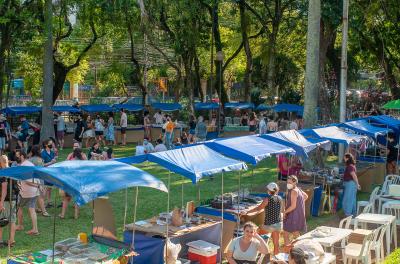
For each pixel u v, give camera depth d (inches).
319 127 642.2
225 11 1585.9
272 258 358.3
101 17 1258.0
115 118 1343.5
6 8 893.2
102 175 292.2
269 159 981.8
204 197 623.2
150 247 358.9
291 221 421.1
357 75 1806.1
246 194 503.5
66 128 1126.4
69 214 530.3
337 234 386.6
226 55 1985.7
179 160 375.9
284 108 1333.7
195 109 1403.8
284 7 1312.7
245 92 1455.5
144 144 758.5
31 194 450.9
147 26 1176.8
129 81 1929.1
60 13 1112.2
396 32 1317.7
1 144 896.9
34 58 1501.0
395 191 534.3
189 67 1379.2
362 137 629.9
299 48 1628.9
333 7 937.5
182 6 1184.2
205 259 383.6
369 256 392.5
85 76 2297.0
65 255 330.6
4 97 1681.8
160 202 594.6
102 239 358.9
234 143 456.8
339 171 652.1
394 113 1422.2
